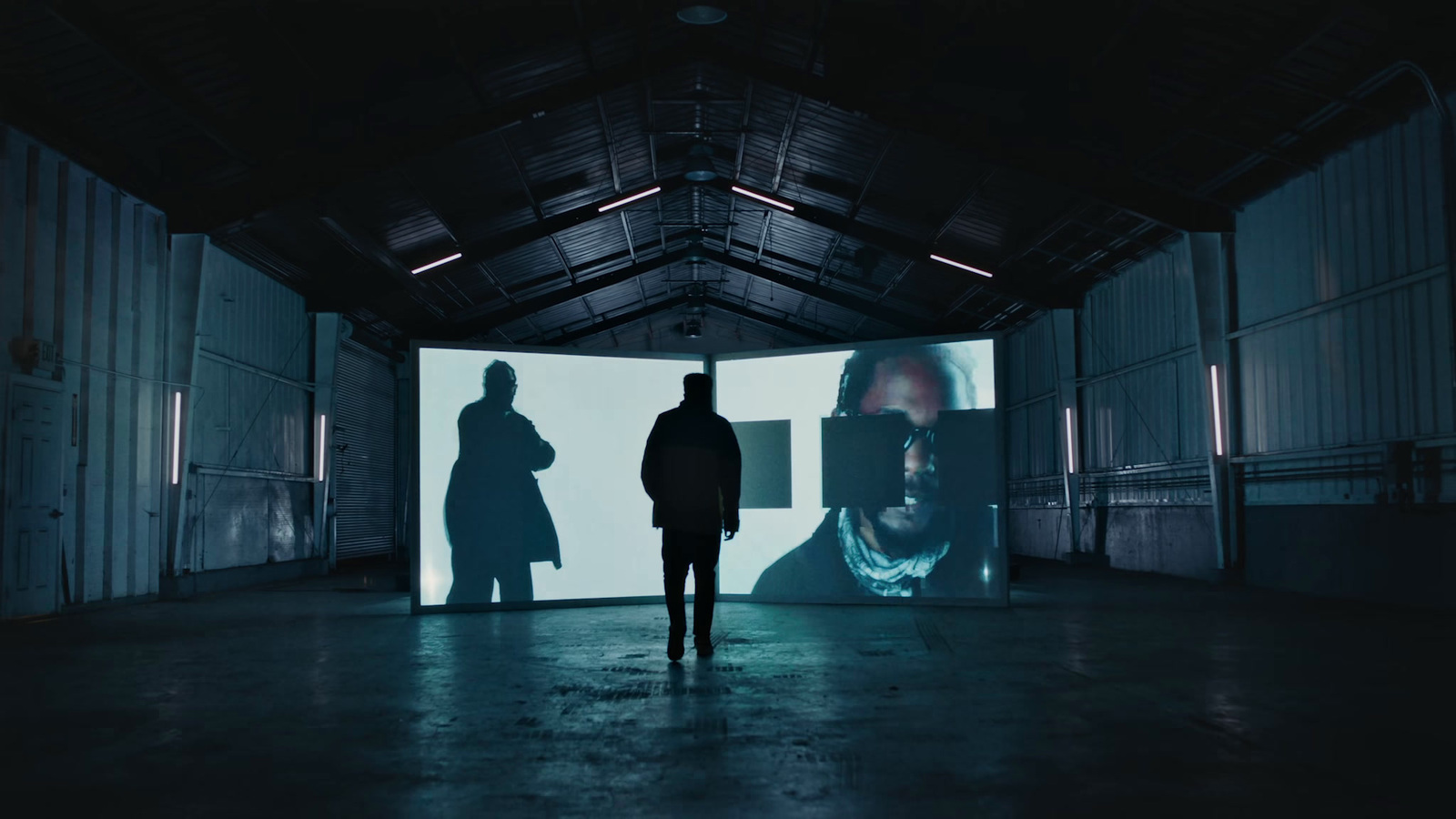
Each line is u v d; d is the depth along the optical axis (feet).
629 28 46.80
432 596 35.35
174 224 47.26
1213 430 49.47
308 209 53.57
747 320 119.85
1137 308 61.62
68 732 15.44
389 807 11.12
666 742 14.30
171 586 46.24
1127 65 40.09
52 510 37.78
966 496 35.88
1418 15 32.35
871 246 72.33
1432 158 35.27
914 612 33.65
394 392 91.40
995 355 35.78
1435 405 35.29
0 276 35.22
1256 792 11.31
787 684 19.22
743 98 57.00
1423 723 15.17
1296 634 27.30
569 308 101.19
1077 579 53.21
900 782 11.94
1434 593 35.40
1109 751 13.44
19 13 31.86
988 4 38.75
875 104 48.85
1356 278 39.83
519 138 55.98
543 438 36.86
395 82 44.29
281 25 37.60
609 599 36.99
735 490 23.79
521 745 14.19
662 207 79.61
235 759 13.51
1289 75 37.32
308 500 68.85
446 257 65.36
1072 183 49.11
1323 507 41.88
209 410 52.49
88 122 39.40
